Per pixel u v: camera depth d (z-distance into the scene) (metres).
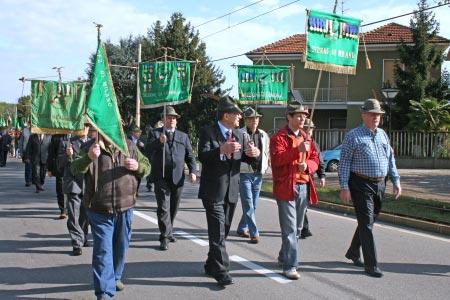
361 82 32.06
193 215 10.86
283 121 33.38
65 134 8.32
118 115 5.18
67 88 9.08
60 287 5.84
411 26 28.77
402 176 20.52
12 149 38.50
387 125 28.19
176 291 5.70
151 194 14.42
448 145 25.25
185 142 7.98
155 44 33.28
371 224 6.36
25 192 14.77
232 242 8.20
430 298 5.54
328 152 24.12
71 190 7.34
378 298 5.51
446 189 15.66
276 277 6.24
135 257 7.16
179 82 10.78
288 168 6.10
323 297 5.52
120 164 5.25
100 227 5.16
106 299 5.09
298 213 6.36
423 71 28.25
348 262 6.98
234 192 5.95
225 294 5.59
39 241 8.20
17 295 5.55
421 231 9.43
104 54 5.21
